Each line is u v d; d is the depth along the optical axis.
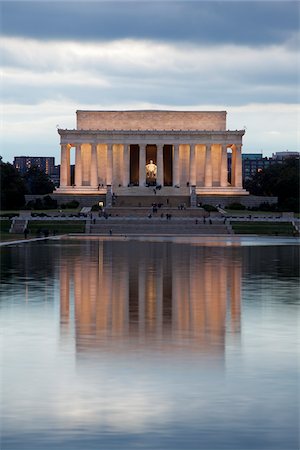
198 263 107.75
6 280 83.69
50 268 99.00
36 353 44.03
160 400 34.38
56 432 30.67
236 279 85.44
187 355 43.38
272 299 67.94
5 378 38.16
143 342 47.28
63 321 55.44
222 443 29.55
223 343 47.09
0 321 55.44
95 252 131.12
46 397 34.91
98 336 49.38
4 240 175.38
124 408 33.28
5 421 31.86
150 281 82.81
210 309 61.59
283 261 112.50
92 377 38.25
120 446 29.22
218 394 35.28
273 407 33.44
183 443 29.53
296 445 29.41
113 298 68.19
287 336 49.56
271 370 39.75
